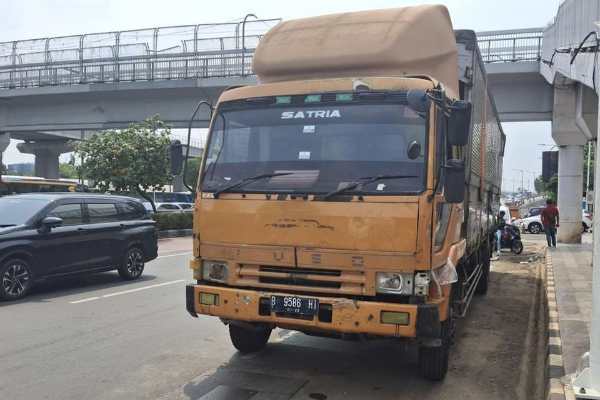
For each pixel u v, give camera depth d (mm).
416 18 5352
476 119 6727
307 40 5508
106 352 6141
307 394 4922
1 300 8922
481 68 7211
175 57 23938
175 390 4988
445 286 4812
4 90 26391
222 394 4891
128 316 7945
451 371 5672
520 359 6152
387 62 5172
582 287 9852
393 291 4402
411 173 4508
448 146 5027
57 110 27594
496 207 11297
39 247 9273
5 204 9812
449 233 5051
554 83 15766
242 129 5195
